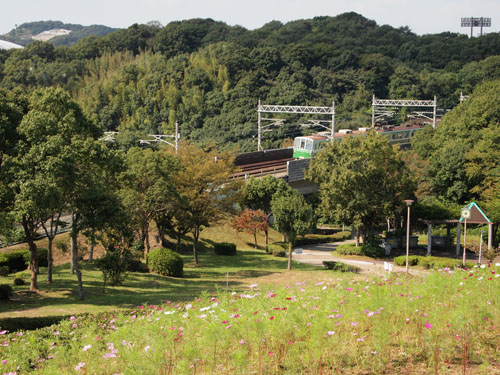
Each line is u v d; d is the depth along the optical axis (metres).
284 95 116.00
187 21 167.12
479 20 179.88
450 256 44.75
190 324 9.98
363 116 118.62
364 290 12.45
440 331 9.55
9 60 115.00
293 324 9.33
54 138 22.31
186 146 42.56
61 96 25.98
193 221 39.16
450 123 82.69
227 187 40.56
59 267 32.66
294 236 36.53
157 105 107.94
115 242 27.34
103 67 125.62
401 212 46.62
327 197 43.53
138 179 35.09
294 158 73.81
